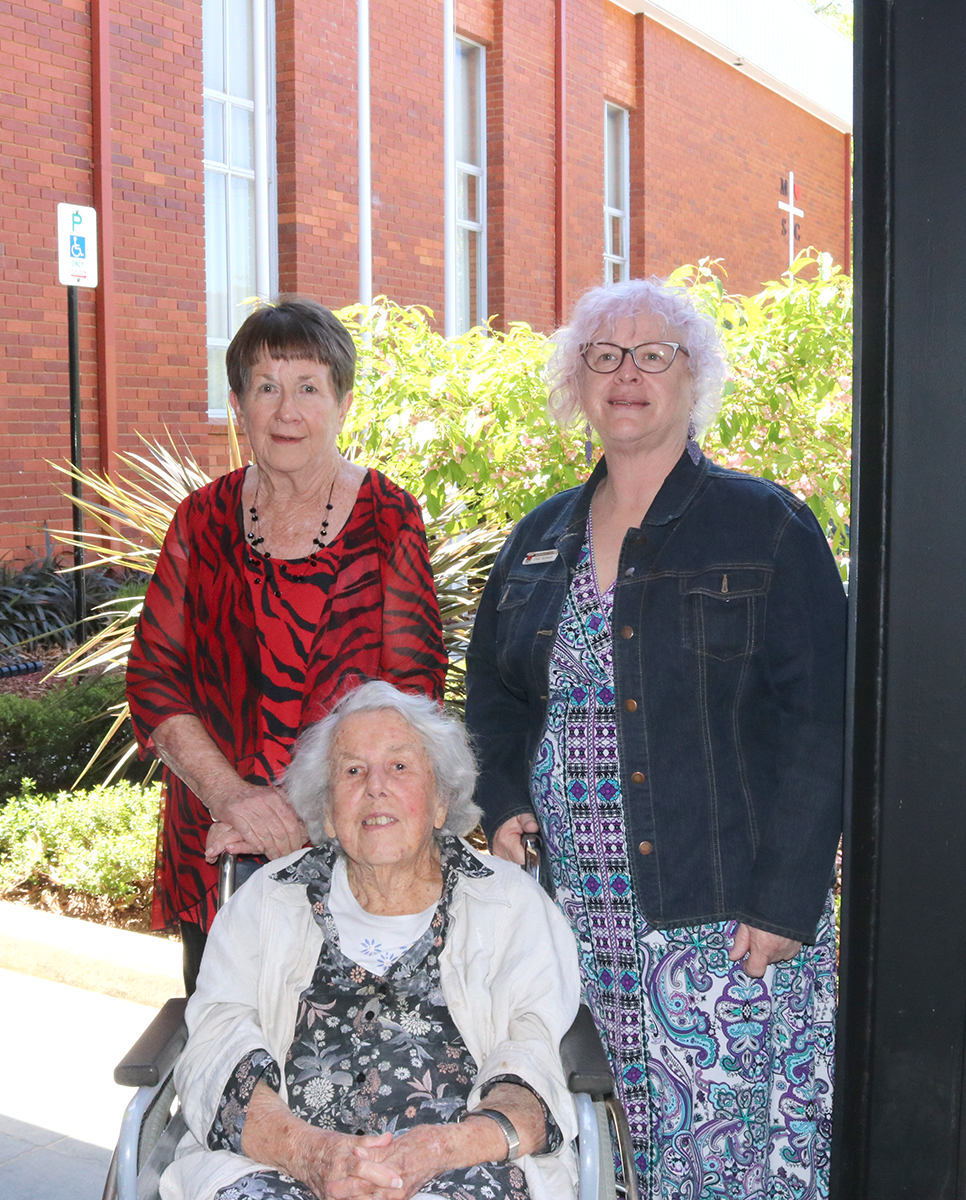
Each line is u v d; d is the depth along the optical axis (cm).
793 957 216
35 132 789
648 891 218
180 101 879
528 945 215
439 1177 193
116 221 842
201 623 250
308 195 989
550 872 238
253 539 248
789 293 440
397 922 219
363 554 248
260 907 221
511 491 480
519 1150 193
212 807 233
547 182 1304
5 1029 370
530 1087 198
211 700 248
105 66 820
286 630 243
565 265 1329
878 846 142
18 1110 327
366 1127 205
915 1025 142
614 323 224
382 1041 211
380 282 1076
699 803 218
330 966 217
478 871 221
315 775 222
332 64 1001
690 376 229
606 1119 202
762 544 217
